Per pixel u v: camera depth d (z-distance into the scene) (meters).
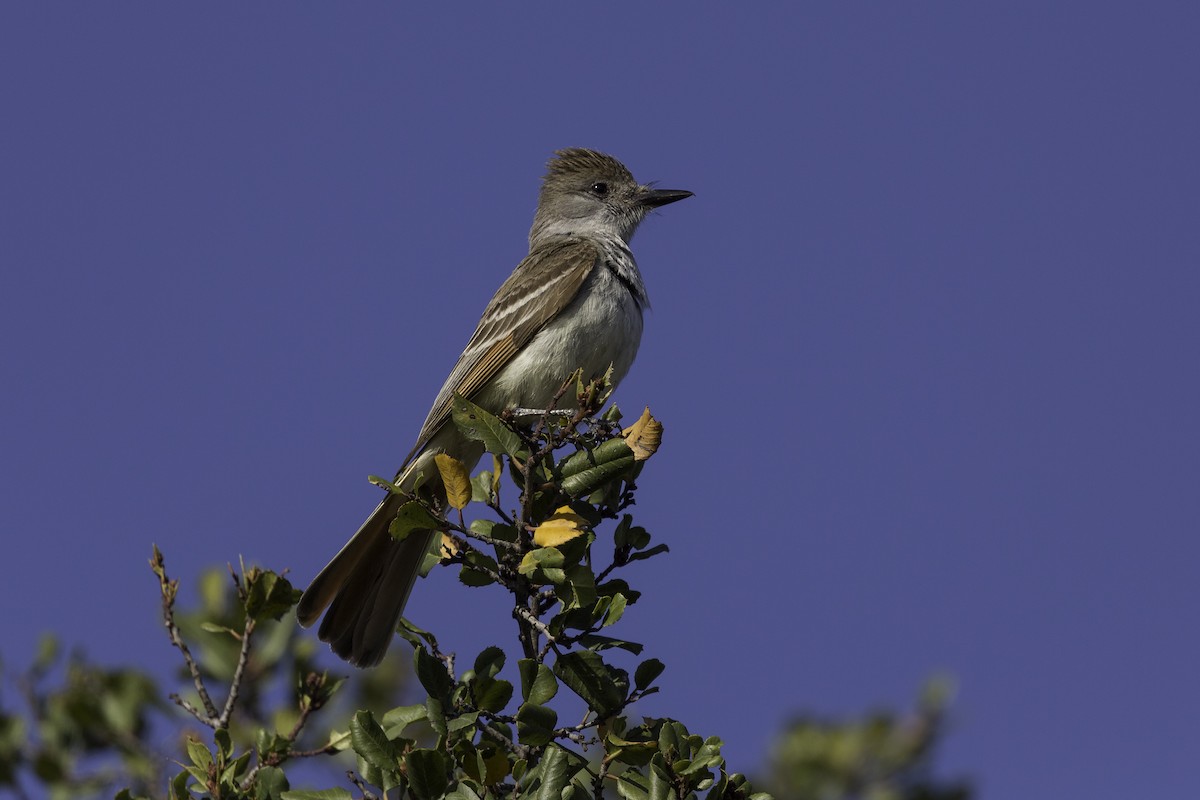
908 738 12.23
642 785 8.61
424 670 8.95
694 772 8.48
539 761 8.62
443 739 8.45
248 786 9.18
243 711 11.76
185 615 11.98
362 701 12.59
